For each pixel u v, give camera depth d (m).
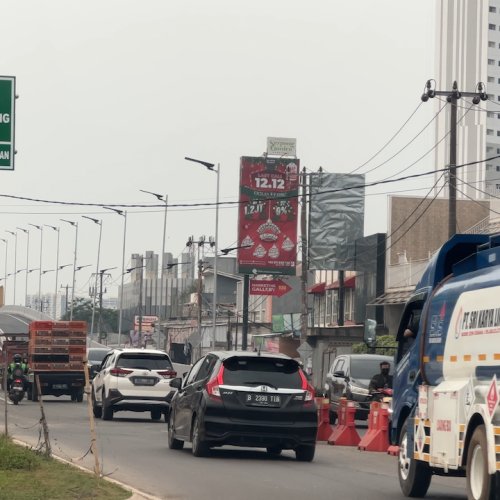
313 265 85.56
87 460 25.23
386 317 78.19
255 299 139.25
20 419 42.66
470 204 85.75
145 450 28.92
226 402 26.44
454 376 18.17
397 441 21.59
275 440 26.59
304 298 73.44
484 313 17.02
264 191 86.56
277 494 19.41
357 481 22.73
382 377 39.53
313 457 27.88
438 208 84.94
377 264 83.25
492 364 16.31
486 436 16.09
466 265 19.00
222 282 180.62
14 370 55.03
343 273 92.94
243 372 26.80
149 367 43.53
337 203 85.62
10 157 27.55
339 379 46.53
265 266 86.50
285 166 86.75
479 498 16.41
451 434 17.77
